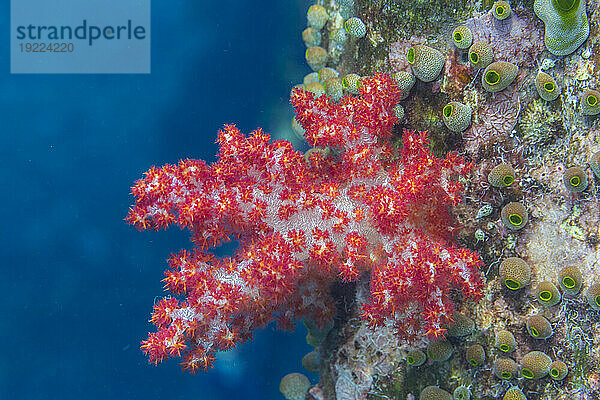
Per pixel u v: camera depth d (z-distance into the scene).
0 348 4.91
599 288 2.55
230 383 4.95
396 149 3.28
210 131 4.87
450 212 2.99
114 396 4.95
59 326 4.97
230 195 2.86
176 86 4.95
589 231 2.66
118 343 4.98
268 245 2.78
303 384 4.36
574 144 2.68
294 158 2.93
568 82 2.67
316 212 2.96
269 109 4.75
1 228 4.98
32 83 4.99
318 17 4.17
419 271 2.68
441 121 3.08
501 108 2.87
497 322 2.96
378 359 3.54
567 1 2.47
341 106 3.04
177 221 2.93
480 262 2.77
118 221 4.98
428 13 3.07
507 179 2.78
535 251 2.82
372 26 3.45
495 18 2.80
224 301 2.82
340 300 3.68
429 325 2.71
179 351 2.82
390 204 2.70
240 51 4.84
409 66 3.22
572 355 2.74
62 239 5.02
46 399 4.92
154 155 4.95
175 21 4.93
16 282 4.97
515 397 2.91
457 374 3.15
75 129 5.00
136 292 4.98
